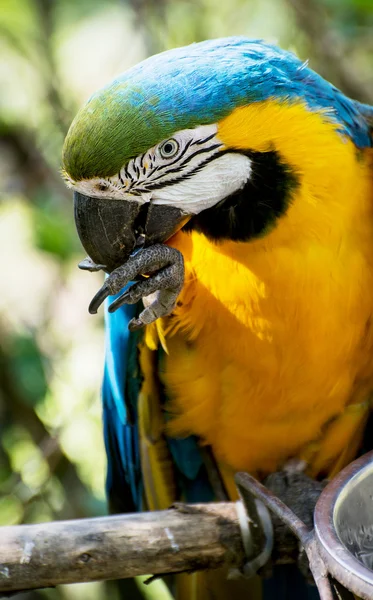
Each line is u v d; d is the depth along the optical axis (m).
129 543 4.41
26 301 8.18
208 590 5.77
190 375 5.34
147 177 4.55
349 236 4.80
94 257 4.76
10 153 7.77
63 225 7.17
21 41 7.95
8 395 7.19
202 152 4.54
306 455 5.57
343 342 5.02
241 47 4.62
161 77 4.46
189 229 4.89
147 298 4.86
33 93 7.96
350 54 7.73
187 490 6.01
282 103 4.53
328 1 7.19
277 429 5.43
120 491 6.18
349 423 5.41
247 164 4.60
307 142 4.58
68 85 8.52
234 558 4.52
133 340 5.46
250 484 4.42
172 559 4.46
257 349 5.08
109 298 5.53
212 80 4.47
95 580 4.42
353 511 4.05
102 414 6.02
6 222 8.55
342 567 3.57
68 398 7.58
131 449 5.90
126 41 8.51
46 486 6.93
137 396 5.67
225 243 4.81
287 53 4.78
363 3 7.08
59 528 4.41
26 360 7.09
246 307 4.96
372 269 4.92
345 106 4.82
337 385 5.20
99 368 7.83
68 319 8.00
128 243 4.72
